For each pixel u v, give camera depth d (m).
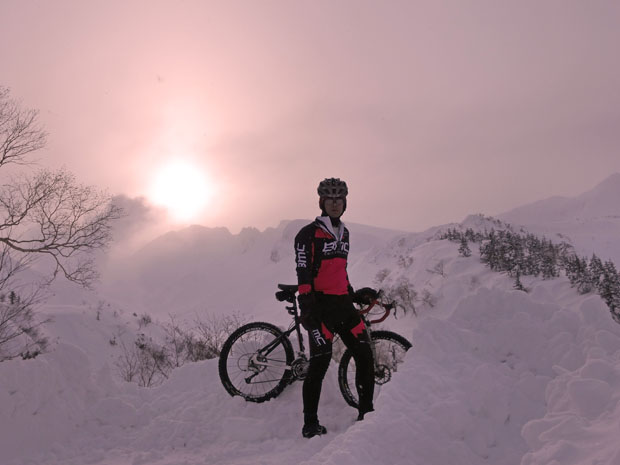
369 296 3.85
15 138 11.92
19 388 3.76
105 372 4.53
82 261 13.50
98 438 3.84
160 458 3.48
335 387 4.11
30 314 9.18
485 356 3.12
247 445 3.52
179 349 9.73
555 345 3.04
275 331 4.14
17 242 12.16
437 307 26.12
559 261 28.27
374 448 2.50
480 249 32.28
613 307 16.91
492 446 2.54
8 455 3.52
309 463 2.69
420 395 2.81
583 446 1.86
